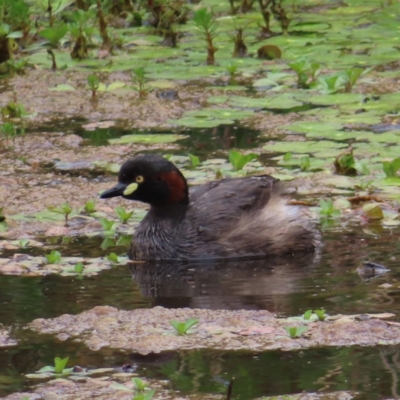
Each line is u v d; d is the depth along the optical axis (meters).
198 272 11.55
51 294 10.67
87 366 8.70
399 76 20.12
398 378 8.17
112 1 24.94
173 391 8.09
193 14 25.59
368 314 9.67
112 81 20.47
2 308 10.25
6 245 12.40
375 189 14.08
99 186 14.62
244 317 9.77
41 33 22.20
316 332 9.27
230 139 16.78
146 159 12.45
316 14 25.48
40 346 9.21
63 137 17.19
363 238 12.30
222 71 20.94
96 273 11.46
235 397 7.92
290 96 19.06
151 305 10.26
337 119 17.48
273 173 14.83
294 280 11.00
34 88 20.09
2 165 15.77
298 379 8.23
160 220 12.34
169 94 19.39
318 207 13.50
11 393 8.16
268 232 12.23
